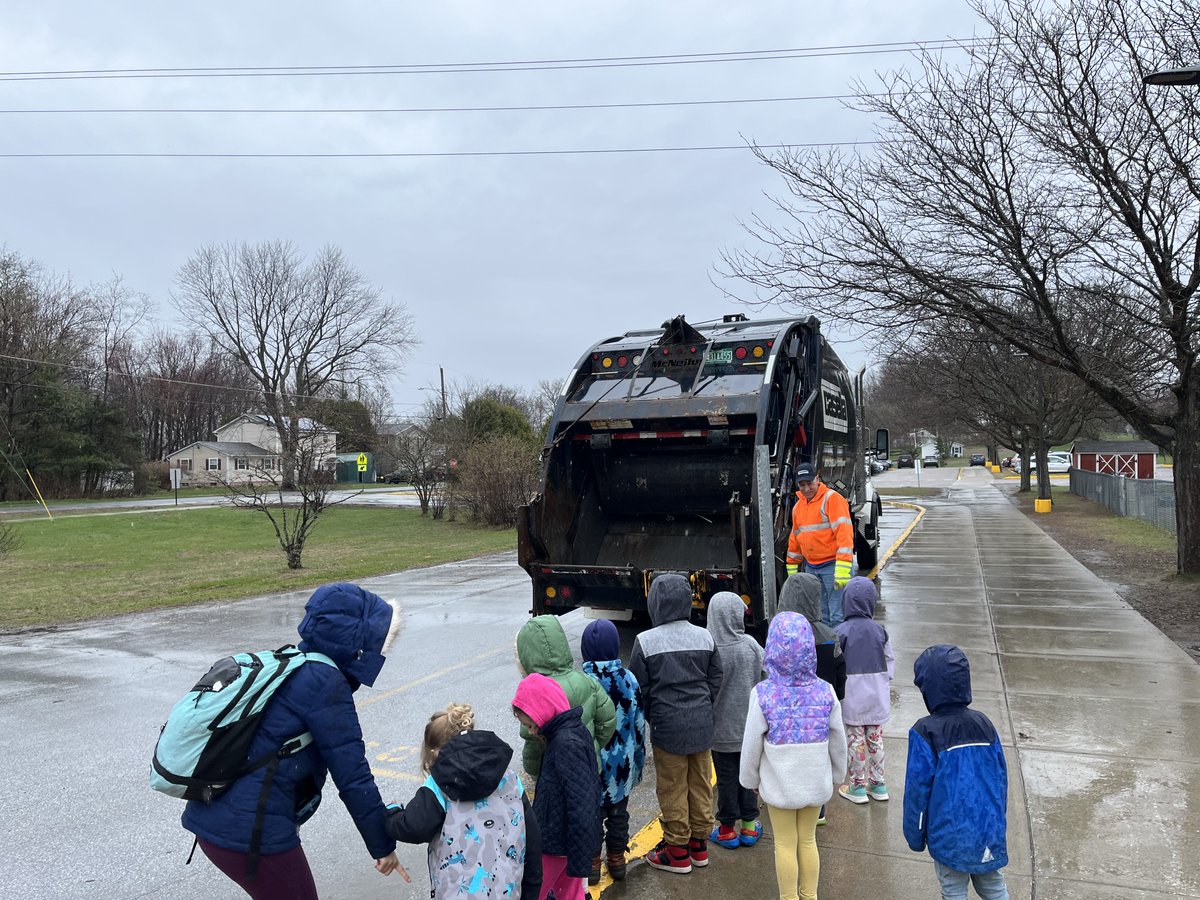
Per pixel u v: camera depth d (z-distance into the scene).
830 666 4.58
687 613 4.23
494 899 2.72
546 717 3.29
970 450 121.06
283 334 59.03
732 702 4.35
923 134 11.98
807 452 9.09
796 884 3.69
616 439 8.73
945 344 18.12
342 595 2.85
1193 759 5.44
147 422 77.00
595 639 3.99
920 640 8.95
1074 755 5.54
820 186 12.21
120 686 8.11
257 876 2.64
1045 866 4.10
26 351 48.66
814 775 3.62
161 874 4.31
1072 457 41.50
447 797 2.76
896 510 30.95
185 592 14.30
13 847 4.63
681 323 8.65
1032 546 17.81
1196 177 11.01
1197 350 11.83
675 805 4.12
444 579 15.43
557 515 8.70
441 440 33.53
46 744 6.40
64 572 17.50
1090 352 13.10
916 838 3.30
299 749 2.71
